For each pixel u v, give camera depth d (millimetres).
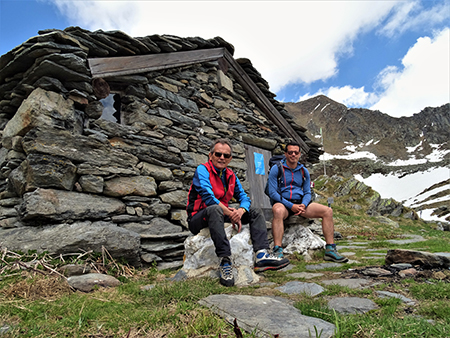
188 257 2863
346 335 1360
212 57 5875
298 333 1384
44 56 3291
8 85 3811
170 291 2084
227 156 2893
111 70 4008
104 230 3174
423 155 171500
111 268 3016
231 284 2430
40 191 3025
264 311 1677
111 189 3668
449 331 1328
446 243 5555
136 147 4117
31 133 3146
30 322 1577
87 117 3824
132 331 1467
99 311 1754
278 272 2926
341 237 8789
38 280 2242
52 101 3342
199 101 5469
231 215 2824
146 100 4559
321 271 2965
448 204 84625
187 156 4879
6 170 3621
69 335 1437
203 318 1514
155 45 4598
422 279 2432
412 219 22328
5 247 2730
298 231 4066
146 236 3619
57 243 2867
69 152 3336
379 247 5477
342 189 28422
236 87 6582
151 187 4105
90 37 3771
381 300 1890
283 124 7648
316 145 8664
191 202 2971
